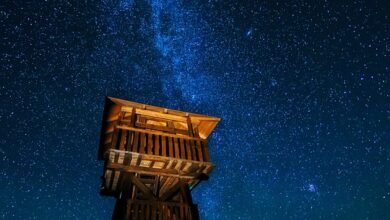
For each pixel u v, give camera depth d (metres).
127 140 9.23
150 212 8.68
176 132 10.23
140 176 10.38
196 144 10.06
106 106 10.00
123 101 10.05
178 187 9.56
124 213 8.38
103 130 10.70
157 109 10.41
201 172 9.95
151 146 9.37
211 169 9.83
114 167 9.16
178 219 8.77
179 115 10.75
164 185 10.70
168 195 9.27
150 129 9.95
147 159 9.20
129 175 9.31
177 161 9.36
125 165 9.34
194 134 10.49
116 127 9.42
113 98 9.97
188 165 9.56
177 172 9.80
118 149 8.95
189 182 10.48
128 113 10.40
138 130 9.55
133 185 9.27
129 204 8.52
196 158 9.73
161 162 9.46
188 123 10.59
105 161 10.19
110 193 11.42
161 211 8.73
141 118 10.38
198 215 9.03
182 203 9.07
